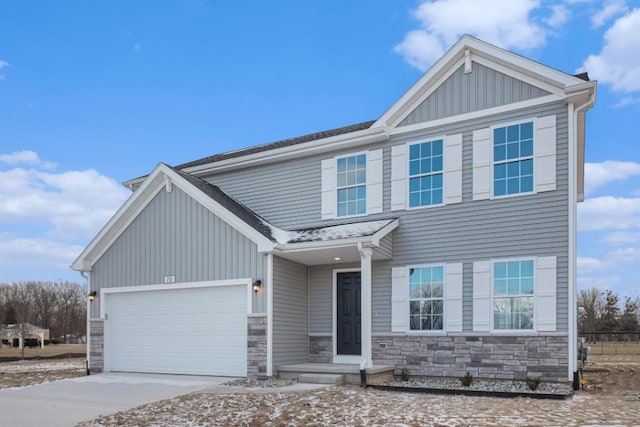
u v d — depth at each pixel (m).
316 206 14.16
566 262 10.71
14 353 29.55
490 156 11.84
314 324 13.86
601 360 20.97
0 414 8.83
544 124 11.27
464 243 11.93
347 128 15.91
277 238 13.27
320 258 13.12
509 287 11.30
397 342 12.45
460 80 12.41
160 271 14.12
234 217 12.96
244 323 12.76
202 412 8.31
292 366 12.29
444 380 11.67
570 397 9.14
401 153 13.04
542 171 11.19
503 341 11.17
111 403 9.62
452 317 11.83
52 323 51.03
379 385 10.77
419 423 6.93
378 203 13.20
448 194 12.25
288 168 14.81
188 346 13.54
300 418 7.53
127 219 14.85
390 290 12.73
